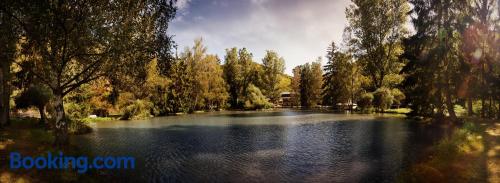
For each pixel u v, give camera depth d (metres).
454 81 33.59
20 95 33.69
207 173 16.28
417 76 38.12
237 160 19.25
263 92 100.25
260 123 43.94
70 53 17.97
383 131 31.16
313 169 16.83
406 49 40.62
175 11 19.27
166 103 70.88
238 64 100.62
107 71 18.66
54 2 16.14
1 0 15.31
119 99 56.28
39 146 17.30
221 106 89.06
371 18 58.50
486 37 33.72
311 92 106.44
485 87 33.00
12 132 21.52
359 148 22.38
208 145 24.84
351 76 75.69
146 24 18.72
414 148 21.67
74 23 16.73
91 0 17.02
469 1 34.06
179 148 23.58
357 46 62.78
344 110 72.38
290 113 68.69
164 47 19.22
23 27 16.53
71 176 13.45
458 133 21.44
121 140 27.91
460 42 33.66
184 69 78.31
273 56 103.06
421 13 36.06
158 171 16.67
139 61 18.64
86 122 42.50
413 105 40.75
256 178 15.30
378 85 64.12
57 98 18.31
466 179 12.53
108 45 17.48
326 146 23.61
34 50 17.52
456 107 53.62
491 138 19.88
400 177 14.59
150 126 41.47
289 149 22.69
